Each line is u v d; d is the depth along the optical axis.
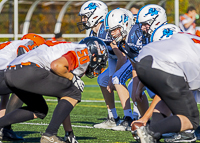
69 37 49.78
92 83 38.53
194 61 9.77
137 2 45.31
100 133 13.83
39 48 10.80
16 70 10.31
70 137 11.09
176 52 9.72
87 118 18.02
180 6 49.19
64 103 10.29
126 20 13.91
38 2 45.16
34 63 10.30
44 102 11.31
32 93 10.95
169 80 9.43
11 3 46.12
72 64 10.06
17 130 14.10
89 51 10.66
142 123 9.66
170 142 11.77
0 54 11.92
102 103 23.95
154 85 9.64
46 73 10.17
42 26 55.25
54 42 11.10
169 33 11.00
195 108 9.65
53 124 10.18
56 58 10.44
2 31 54.34
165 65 9.52
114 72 15.68
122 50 14.16
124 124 14.53
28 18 45.81
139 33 13.08
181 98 9.47
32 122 16.27
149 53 9.91
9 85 10.56
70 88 10.38
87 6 15.72
